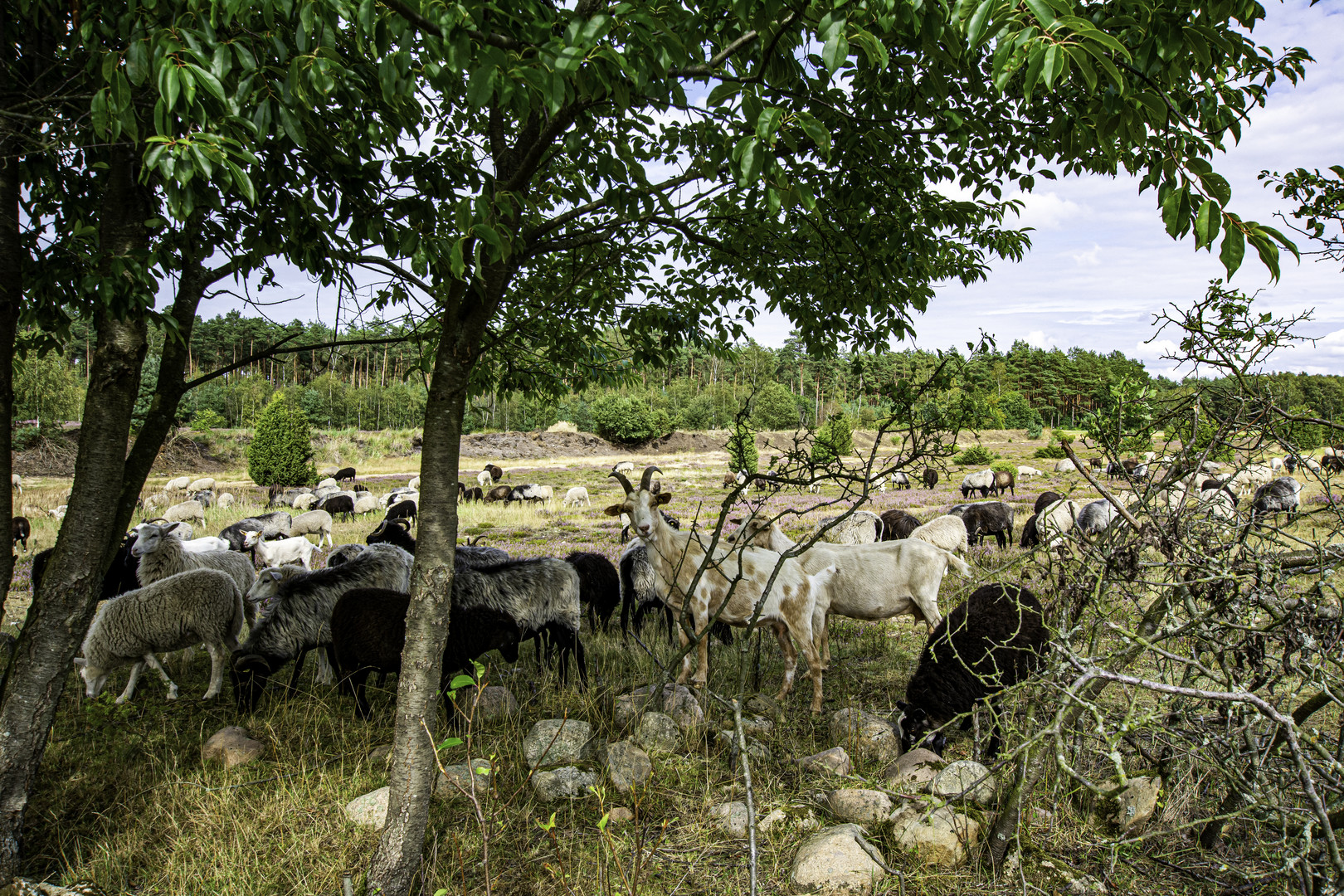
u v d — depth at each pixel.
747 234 5.02
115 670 6.32
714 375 83.88
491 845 3.81
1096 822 3.96
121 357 3.87
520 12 2.32
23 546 15.34
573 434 58.91
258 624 5.96
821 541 8.17
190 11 2.31
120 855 3.79
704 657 5.87
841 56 1.97
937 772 4.21
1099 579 3.10
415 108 2.99
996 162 4.26
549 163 4.52
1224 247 2.06
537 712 5.50
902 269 4.86
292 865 3.70
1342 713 2.80
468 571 6.20
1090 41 1.77
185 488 28.75
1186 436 3.44
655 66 2.35
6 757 3.58
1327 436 3.73
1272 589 2.91
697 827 3.99
